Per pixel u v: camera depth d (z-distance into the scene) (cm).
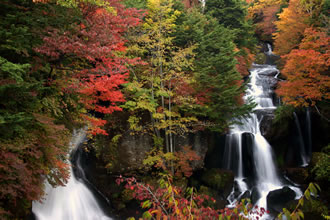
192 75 1266
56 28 611
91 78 668
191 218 329
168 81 1226
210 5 2427
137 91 1102
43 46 520
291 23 2061
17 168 394
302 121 1645
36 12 614
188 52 1139
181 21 1435
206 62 1270
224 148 1419
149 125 1152
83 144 1034
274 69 2302
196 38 1371
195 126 1237
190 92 1160
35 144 507
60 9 654
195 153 1175
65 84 626
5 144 412
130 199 1040
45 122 476
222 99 1223
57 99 686
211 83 1205
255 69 2367
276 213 1073
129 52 1135
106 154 1084
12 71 429
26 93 462
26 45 545
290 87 1410
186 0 2169
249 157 1456
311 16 1995
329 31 1499
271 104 1867
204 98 1223
